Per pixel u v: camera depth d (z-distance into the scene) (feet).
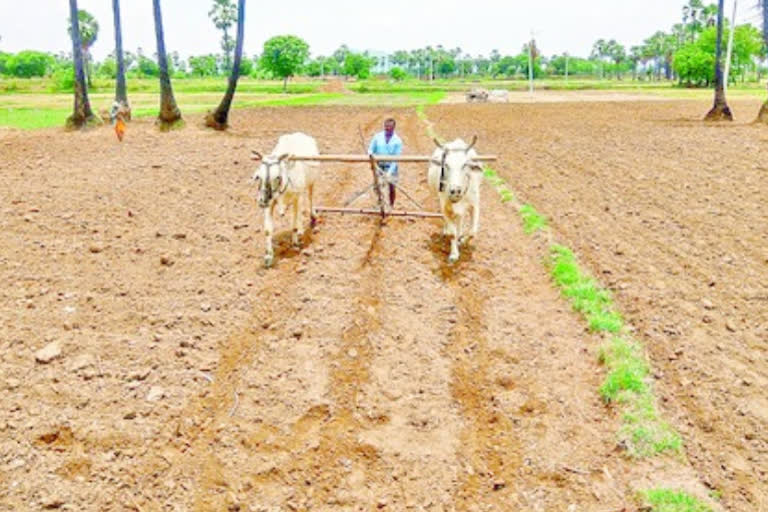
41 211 42.16
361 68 508.53
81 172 55.72
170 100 90.89
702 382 22.44
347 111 143.43
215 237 37.58
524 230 39.27
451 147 30.99
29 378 22.36
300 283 30.83
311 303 28.60
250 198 47.26
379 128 100.17
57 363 23.39
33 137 82.99
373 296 29.50
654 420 20.12
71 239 36.65
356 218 41.68
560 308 28.40
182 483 17.95
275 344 25.18
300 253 34.96
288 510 17.11
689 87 320.09
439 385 22.56
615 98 216.95
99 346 24.64
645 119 117.08
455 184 29.63
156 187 49.96
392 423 20.54
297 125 104.73
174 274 31.89
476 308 28.45
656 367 23.48
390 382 22.67
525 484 18.03
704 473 18.19
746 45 317.01
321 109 150.20
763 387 22.15
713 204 45.57
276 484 18.03
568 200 47.19
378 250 35.45
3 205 43.39
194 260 33.78
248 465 18.69
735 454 18.93
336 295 29.48
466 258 34.19
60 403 21.04
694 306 28.35
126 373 22.88
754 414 20.67
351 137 85.66
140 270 32.30
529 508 17.16
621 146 75.92
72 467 18.31
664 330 26.09
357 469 18.60
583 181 54.34
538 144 79.82
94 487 17.60
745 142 76.48
